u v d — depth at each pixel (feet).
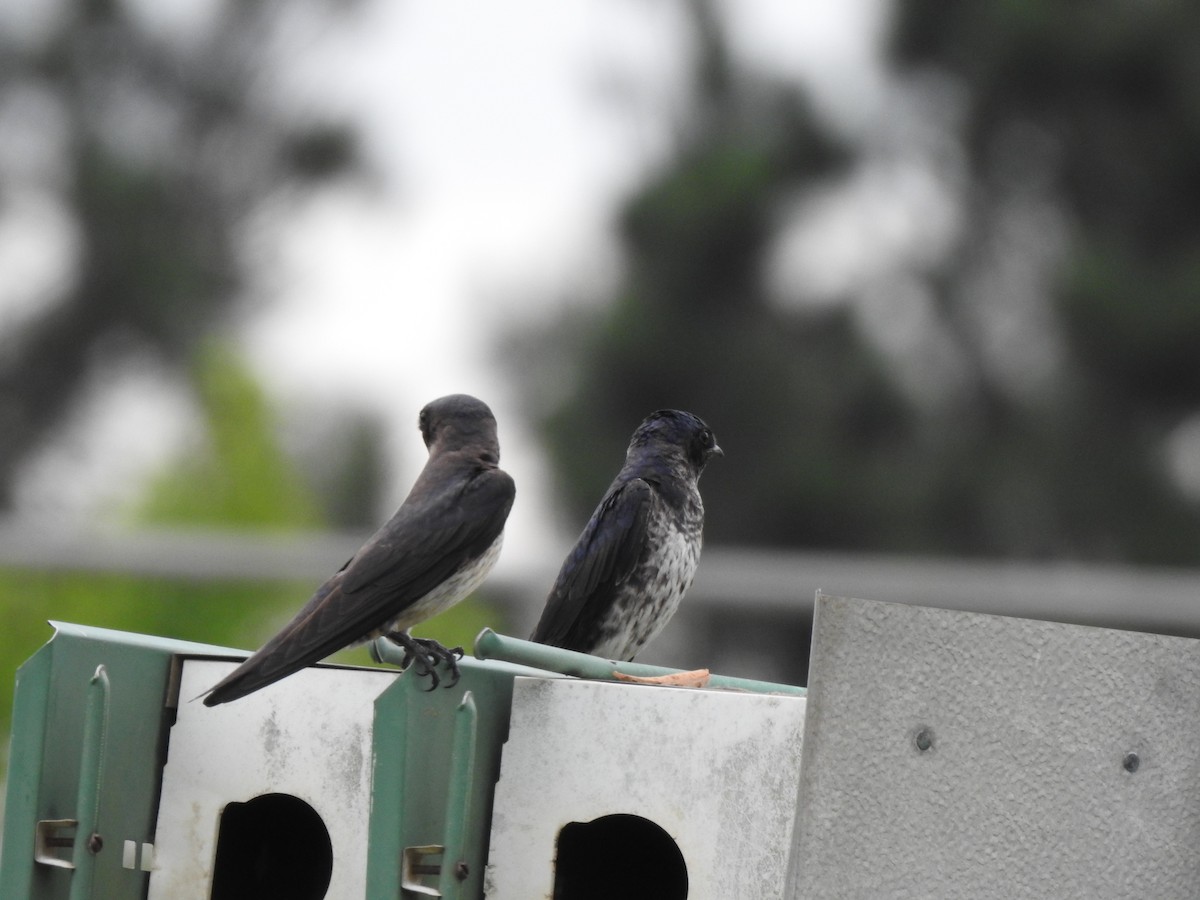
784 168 65.10
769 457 60.80
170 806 17.06
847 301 65.10
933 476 61.62
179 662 17.29
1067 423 63.52
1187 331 62.03
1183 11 65.26
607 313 60.70
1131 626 34.35
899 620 13.97
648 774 15.70
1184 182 65.67
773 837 15.14
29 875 15.75
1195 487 64.08
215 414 43.80
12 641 34.76
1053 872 14.53
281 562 35.22
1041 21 65.51
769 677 51.21
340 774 16.60
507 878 15.88
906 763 13.92
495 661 17.42
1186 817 15.23
